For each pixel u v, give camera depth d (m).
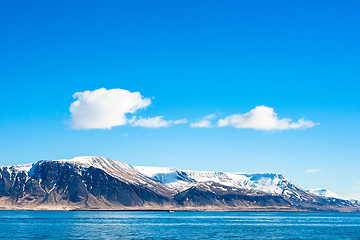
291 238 193.25
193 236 197.38
